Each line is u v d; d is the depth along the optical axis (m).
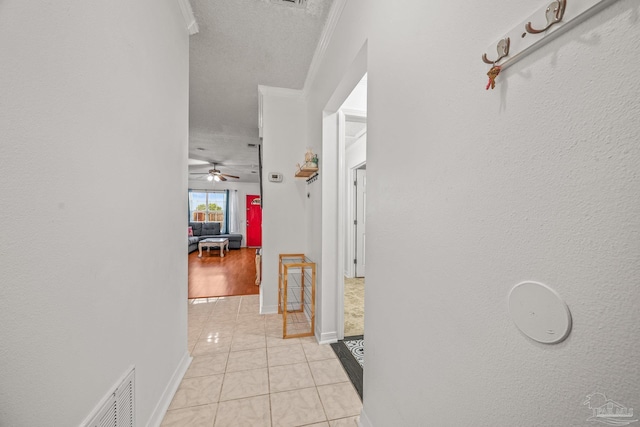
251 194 9.60
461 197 0.66
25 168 0.58
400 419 0.96
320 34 1.94
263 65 2.35
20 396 0.57
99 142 0.83
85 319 0.77
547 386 0.46
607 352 0.38
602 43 0.38
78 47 0.74
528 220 0.49
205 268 5.29
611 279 0.38
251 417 1.35
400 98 0.96
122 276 0.97
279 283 2.78
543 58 0.46
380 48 1.11
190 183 9.16
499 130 0.55
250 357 1.91
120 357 0.95
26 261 0.58
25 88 0.58
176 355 1.58
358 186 4.42
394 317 1.01
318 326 2.24
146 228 1.17
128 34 1.01
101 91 0.84
